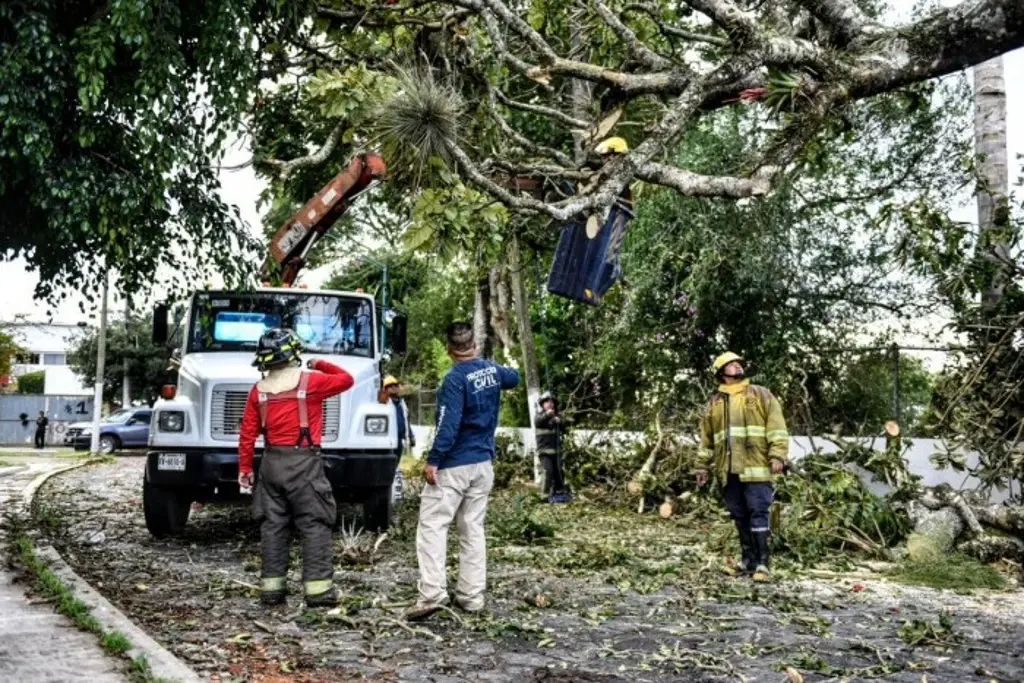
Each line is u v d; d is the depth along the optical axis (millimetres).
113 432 32312
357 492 9695
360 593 7191
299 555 8930
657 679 5086
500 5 6625
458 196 6422
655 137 5938
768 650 5750
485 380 6547
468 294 23312
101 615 5867
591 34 9672
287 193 13711
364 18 8883
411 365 38062
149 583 7535
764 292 15086
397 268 31641
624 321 16688
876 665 5387
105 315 30578
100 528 10828
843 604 7305
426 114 6543
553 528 10578
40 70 7609
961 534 9289
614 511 13344
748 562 8484
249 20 8352
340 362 10039
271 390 6770
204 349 10430
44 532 10133
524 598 7164
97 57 7602
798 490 10359
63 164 8164
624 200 7016
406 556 8969
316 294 10688
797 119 5996
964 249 10555
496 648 5715
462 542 6609
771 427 8336
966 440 10172
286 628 6082
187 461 9281
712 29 11695
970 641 6055
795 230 15289
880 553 9484
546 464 14312
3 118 7691
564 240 6934
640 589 7535
